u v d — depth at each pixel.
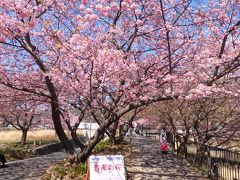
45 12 10.79
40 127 34.94
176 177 13.03
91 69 9.91
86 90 10.81
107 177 9.63
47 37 10.91
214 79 10.73
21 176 14.26
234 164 12.07
